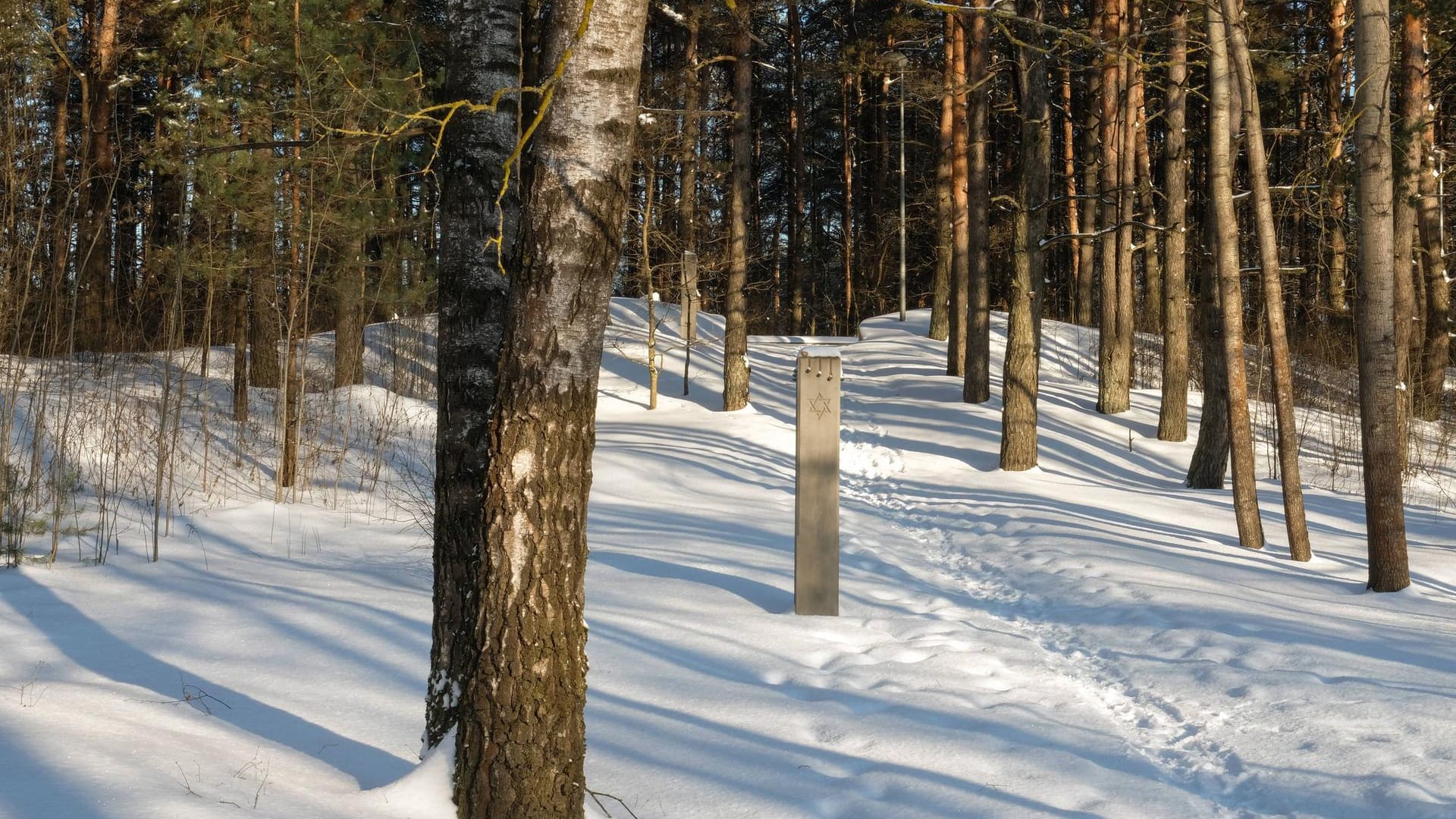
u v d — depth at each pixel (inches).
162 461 351.6
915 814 161.0
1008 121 1305.4
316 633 250.4
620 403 726.5
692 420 674.2
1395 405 326.0
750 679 230.1
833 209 1734.7
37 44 446.3
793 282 1341.0
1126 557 359.9
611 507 444.5
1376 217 326.0
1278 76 605.6
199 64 527.5
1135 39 634.8
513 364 143.5
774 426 659.4
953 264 827.4
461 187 172.4
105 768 137.1
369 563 342.6
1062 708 218.4
